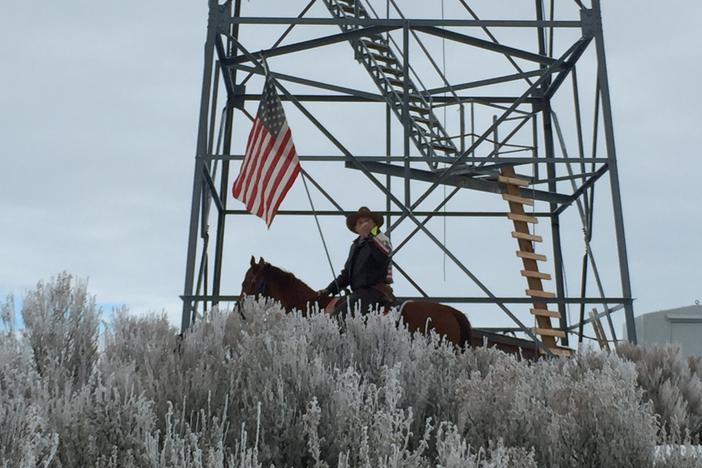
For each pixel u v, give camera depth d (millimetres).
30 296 9320
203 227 21641
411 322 14352
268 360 8922
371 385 8453
